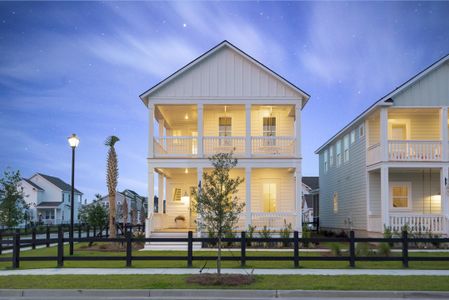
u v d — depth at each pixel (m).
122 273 13.23
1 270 14.28
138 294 10.64
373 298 10.35
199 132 23.38
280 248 20.55
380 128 23.27
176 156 23.23
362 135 26.61
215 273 12.89
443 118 23.09
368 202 25.27
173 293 10.62
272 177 26.00
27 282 11.70
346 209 30.22
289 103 23.55
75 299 10.34
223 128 26.25
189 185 27.00
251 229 21.39
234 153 24.41
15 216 28.28
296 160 23.05
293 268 14.43
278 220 24.31
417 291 10.47
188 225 26.41
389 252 17.42
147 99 23.92
